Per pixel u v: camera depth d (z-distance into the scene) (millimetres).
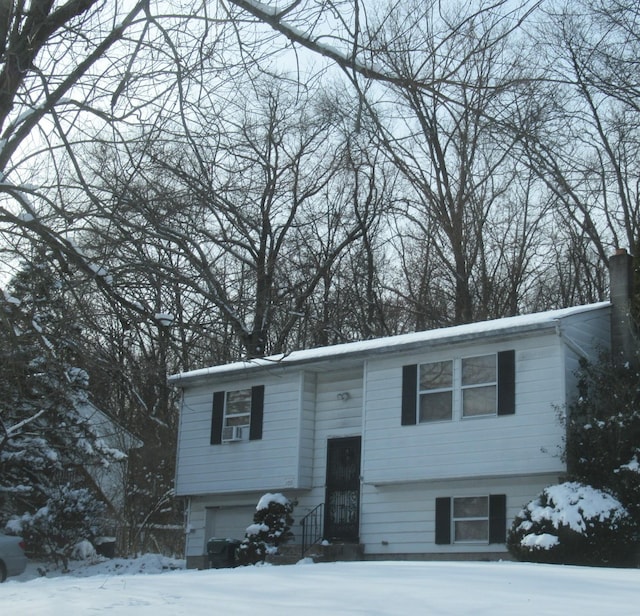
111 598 8125
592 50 25922
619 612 6887
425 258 37000
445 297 36344
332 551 22156
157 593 8492
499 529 20156
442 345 21656
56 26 9906
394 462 22000
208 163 10938
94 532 25500
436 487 21484
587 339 20750
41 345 10594
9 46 9562
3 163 10000
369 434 22703
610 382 19172
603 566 17156
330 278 35312
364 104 9453
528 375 20219
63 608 7492
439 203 32938
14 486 24922
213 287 10820
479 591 8375
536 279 37906
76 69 10023
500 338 20719
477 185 32312
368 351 22750
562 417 19156
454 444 21062
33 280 10664
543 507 18219
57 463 24656
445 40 8711
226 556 23641
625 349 21078
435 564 13133
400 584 9062
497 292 36188
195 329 10750
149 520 32625
